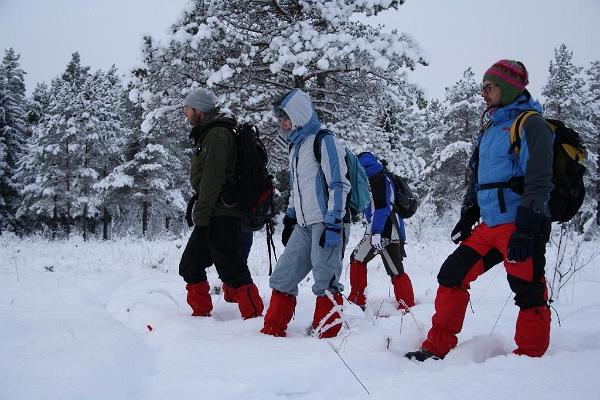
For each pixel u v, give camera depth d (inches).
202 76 506.3
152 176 1153.4
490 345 115.1
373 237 177.9
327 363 97.0
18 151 1375.5
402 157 631.2
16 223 1344.7
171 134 1137.4
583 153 110.1
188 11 494.6
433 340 112.0
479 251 113.8
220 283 209.6
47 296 190.4
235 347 107.2
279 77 557.0
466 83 1154.0
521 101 112.3
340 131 554.3
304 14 526.0
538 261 106.0
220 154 148.3
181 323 135.0
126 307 171.0
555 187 108.3
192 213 157.9
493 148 112.7
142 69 483.2
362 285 186.1
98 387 83.4
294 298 135.2
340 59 477.7
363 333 122.7
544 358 98.7
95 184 1119.0
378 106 600.7
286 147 147.2
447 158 1075.3
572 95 1119.0
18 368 90.0
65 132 1162.6
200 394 82.2
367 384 91.3
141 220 1261.1
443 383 87.0
